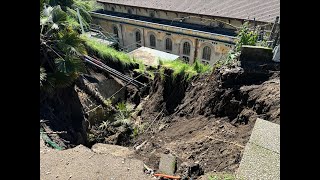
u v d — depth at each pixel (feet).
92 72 47.44
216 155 25.07
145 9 90.68
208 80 36.17
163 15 87.61
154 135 36.76
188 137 31.09
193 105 36.86
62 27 42.29
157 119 40.78
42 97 38.68
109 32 96.84
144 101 46.34
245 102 28.73
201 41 73.92
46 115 37.76
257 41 37.04
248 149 19.17
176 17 84.64
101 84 46.39
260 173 17.25
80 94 42.22
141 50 60.08
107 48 54.90
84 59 46.11
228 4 77.97
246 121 27.58
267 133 20.70
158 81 44.60
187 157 26.99
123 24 90.68
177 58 56.44
